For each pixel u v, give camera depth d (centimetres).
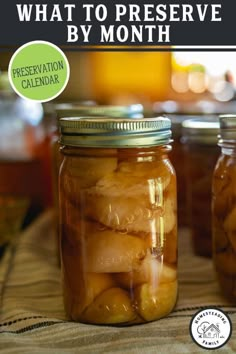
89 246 51
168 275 54
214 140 69
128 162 51
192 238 72
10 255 71
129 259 51
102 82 167
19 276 65
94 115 66
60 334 50
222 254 57
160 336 50
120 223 51
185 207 83
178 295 58
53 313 56
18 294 60
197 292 60
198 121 75
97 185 51
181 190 83
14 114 113
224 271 56
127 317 52
